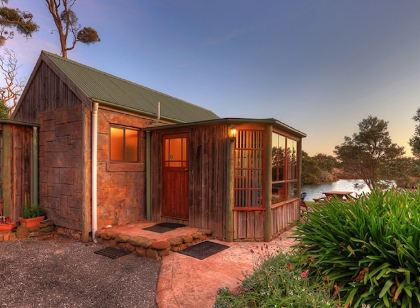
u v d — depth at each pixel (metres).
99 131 5.43
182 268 3.73
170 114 7.82
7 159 5.75
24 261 4.08
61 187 5.71
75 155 5.43
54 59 6.38
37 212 5.79
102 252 4.50
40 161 6.25
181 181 5.88
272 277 2.41
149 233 5.00
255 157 5.28
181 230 5.25
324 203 3.14
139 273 3.62
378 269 1.98
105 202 5.51
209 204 5.41
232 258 4.14
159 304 2.77
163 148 6.22
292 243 5.00
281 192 6.07
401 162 12.97
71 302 2.87
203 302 2.80
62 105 5.82
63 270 3.73
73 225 5.42
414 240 2.03
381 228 2.20
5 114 11.47
